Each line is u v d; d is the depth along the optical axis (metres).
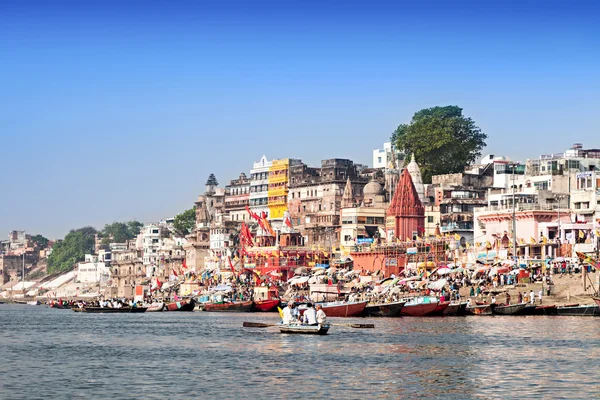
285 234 189.50
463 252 150.88
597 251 127.31
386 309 117.94
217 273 193.88
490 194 173.38
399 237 168.00
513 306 111.38
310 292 148.88
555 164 168.12
